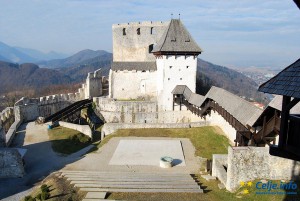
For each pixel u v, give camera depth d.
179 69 39.03
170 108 40.12
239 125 23.27
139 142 28.44
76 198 16.53
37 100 42.34
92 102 45.41
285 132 9.00
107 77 58.81
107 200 15.74
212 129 30.81
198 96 35.81
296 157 8.77
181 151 25.72
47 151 26.92
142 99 45.56
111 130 32.53
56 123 35.88
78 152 27.12
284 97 8.96
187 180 18.83
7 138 28.66
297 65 9.34
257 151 16.91
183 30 40.06
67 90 87.12
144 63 45.91
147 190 17.06
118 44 52.47
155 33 50.59
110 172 20.97
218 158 19.91
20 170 21.56
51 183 19.34
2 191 19.39
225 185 17.83
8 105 61.75
